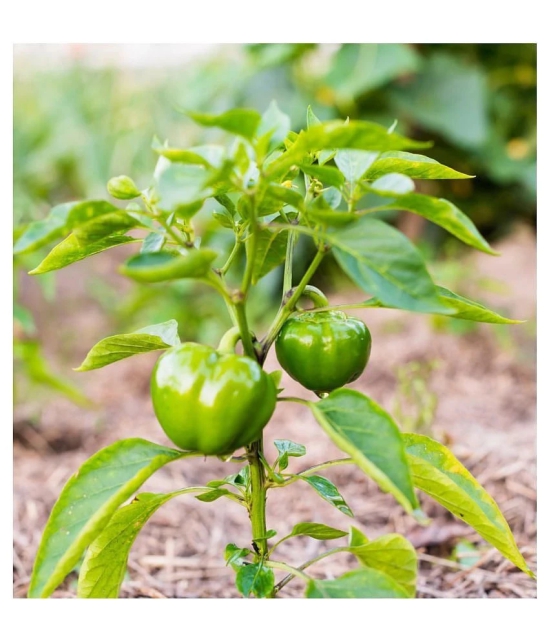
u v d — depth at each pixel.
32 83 2.58
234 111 0.60
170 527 1.12
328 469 1.26
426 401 1.16
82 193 2.53
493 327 1.83
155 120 2.48
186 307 2.07
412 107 2.13
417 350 1.78
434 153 2.32
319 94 2.10
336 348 0.71
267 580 0.71
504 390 1.58
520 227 2.41
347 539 1.08
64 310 2.29
